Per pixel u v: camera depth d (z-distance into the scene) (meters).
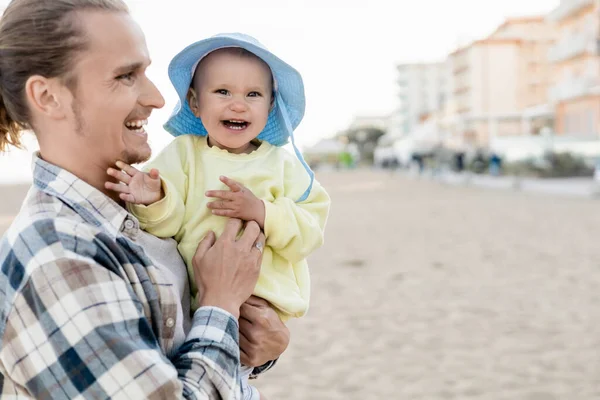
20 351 1.27
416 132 59.47
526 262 9.78
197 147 1.89
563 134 42.50
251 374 1.85
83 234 1.30
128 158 1.49
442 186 30.80
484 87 66.00
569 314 6.82
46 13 1.35
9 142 1.58
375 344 5.99
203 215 1.74
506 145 39.81
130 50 1.41
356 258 10.60
